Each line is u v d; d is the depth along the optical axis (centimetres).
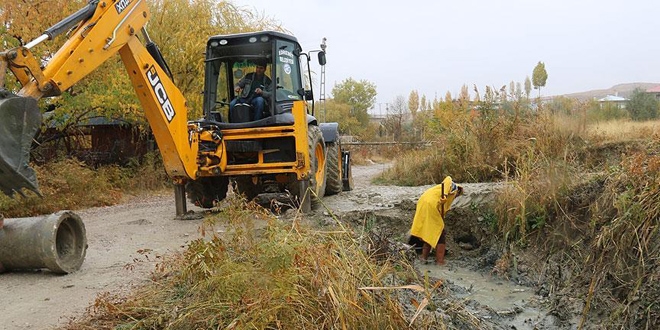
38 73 515
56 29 547
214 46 920
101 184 1306
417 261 748
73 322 436
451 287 636
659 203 534
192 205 1112
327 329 364
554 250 673
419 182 1371
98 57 620
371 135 3747
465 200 822
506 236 730
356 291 388
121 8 677
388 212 851
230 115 905
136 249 700
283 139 888
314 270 391
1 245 573
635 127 1153
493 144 1229
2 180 452
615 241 566
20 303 496
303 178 853
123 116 1491
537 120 1170
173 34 1628
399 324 393
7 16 1203
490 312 559
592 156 998
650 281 499
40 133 1439
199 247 461
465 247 790
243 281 391
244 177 965
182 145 817
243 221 507
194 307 404
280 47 911
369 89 5006
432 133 1486
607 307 535
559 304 576
